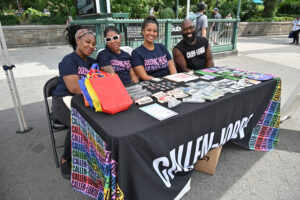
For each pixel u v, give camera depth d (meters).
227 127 1.75
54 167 2.08
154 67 2.47
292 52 8.33
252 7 16.80
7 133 2.70
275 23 15.97
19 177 1.93
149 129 1.16
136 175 1.16
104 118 1.27
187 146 1.45
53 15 11.77
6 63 2.44
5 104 3.60
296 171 1.99
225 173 1.96
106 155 1.11
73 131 1.65
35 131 2.76
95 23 4.32
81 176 1.67
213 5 13.77
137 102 1.48
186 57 2.74
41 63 6.44
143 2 9.57
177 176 1.51
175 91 1.69
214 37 7.00
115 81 1.39
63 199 1.69
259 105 2.06
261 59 6.97
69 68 1.89
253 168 2.03
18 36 9.85
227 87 1.82
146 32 2.34
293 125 2.89
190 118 1.36
